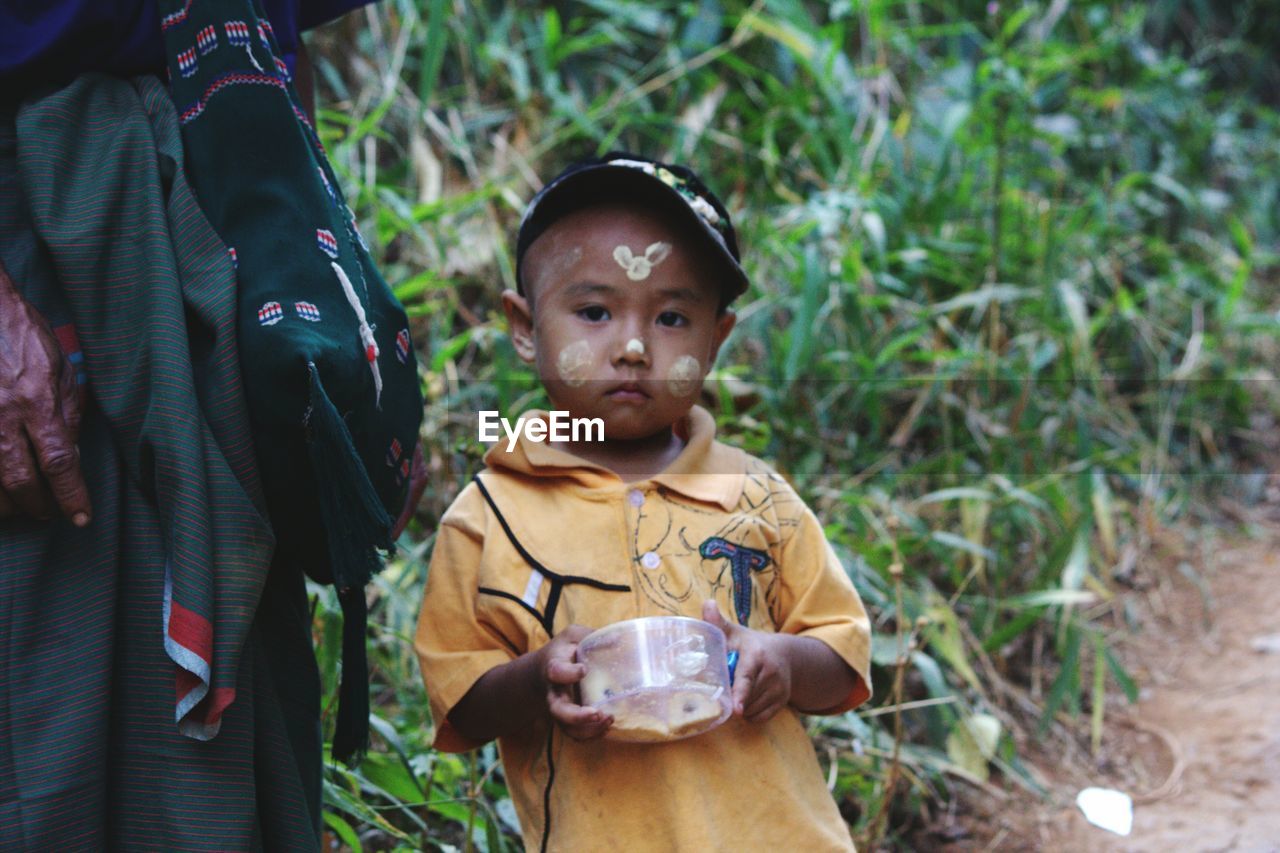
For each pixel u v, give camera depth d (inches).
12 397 56.3
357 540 57.8
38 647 57.0
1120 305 168.4
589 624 67.7
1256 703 122.2
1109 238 179.0
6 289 57.9
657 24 172.6
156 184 61.1
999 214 159.5
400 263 141.4
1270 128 234.2
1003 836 104.1
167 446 57.0
